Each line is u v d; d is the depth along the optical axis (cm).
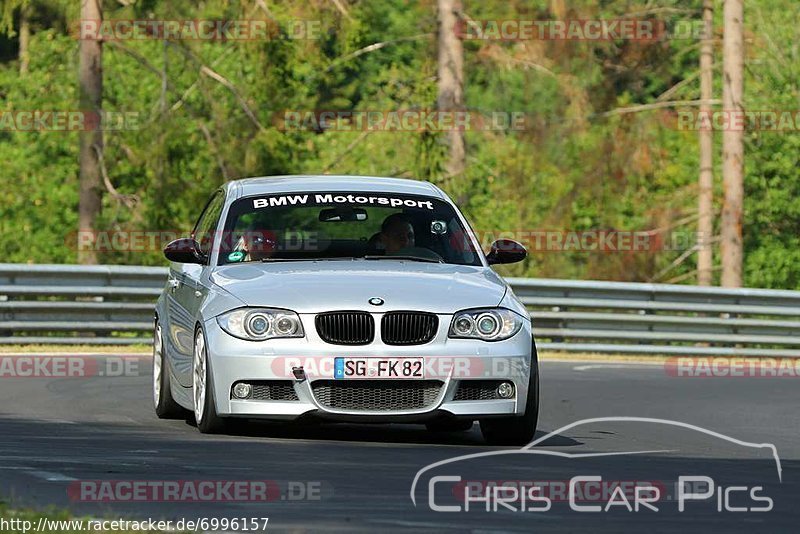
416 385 2833
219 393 2867
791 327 6662
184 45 9212
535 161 9856
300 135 10175
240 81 10744
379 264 3055
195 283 3106
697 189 10762
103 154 8994
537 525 1962
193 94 9594
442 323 2847
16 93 11431
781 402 4362
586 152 9912
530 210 10438
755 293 6650
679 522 2014
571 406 4066
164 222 9138
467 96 10550
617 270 10275
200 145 9681
